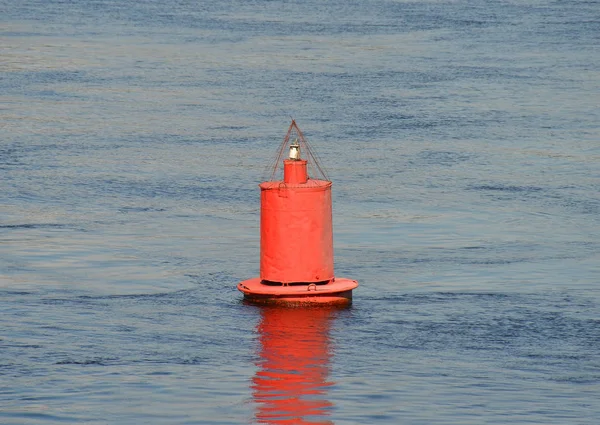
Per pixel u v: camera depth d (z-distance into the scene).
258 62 133.12
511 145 79.75
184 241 52.31
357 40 157.75
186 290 44.12
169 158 74.19
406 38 159.88
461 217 57.88
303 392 32.50
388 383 33.34
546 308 41.72
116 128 86.88
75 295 43.06
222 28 175.38
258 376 33.88
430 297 43.31
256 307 41.91
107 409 30.94
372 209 59.81
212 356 35.88
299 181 43.09
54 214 57.66
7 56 136.62
